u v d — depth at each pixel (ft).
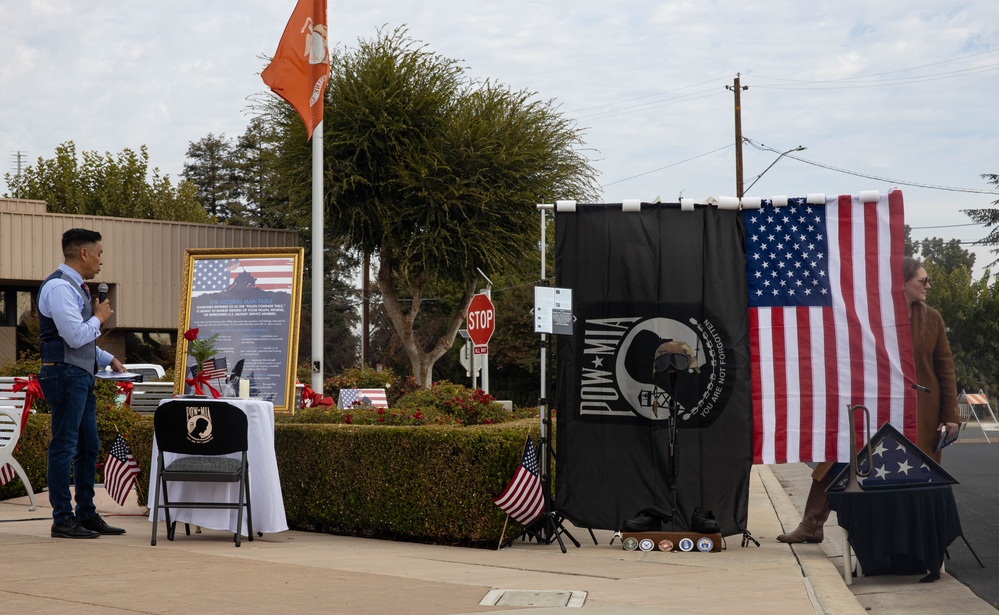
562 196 90.48
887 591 21.62
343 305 183.73
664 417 25.90
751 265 26.58
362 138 85.81
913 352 26.17
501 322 139.64
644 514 25.30
